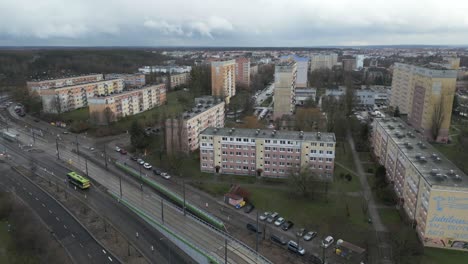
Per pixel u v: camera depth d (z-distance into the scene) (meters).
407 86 199.25
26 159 141.62
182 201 104.75
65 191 110.81
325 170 117.12
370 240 85.12
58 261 76.69
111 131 176.38
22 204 102.06
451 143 163.38
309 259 78.25
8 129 185.12
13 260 77.06
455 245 81.38
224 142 123.62
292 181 106.88
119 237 87.25
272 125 189.62
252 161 123.12
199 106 167.62
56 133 179.50
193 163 136.12
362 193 110.06
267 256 79.62
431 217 81.31
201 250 78.00
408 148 107.19
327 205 102.50
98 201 105.94
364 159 140.12
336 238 86.31
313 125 177.12
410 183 94.81
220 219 95.69
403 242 81.56
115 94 196.50
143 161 137.62
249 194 108.81
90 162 138.62
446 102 160.62
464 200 78.44
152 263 77.31
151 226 92.62
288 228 90.69
